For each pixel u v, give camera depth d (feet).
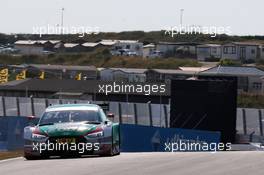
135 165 119.03
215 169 110.22
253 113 341.21
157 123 343.67
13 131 234.38
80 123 146.30
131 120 347.97
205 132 238.89
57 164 125.29
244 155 140.05
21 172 112.37
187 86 326.24
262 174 101.71
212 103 321.73
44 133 143.74
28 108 380.17
